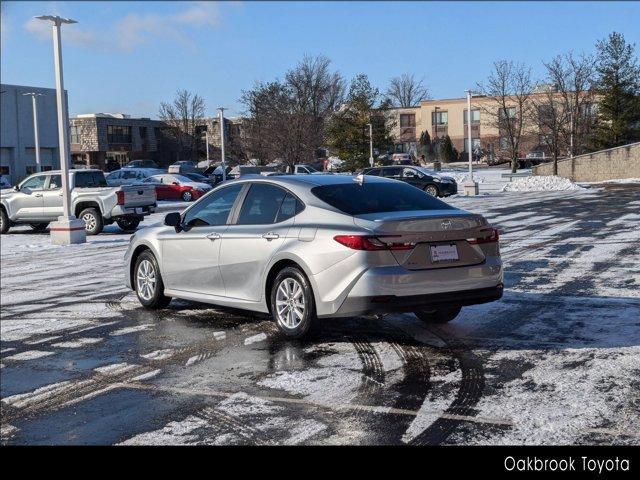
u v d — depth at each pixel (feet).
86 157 289.33
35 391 20.21
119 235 71.92
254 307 25.18
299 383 19.36
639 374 18.58
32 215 76.33
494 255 23.16
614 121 169.07
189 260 27.73
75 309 31.96
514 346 22.02
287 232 23.72
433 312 25.52
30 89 207.00
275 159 170.09
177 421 17.06
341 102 190.90
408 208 23.59
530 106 195.83
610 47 168.25
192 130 298.15
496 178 180.24
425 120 311.88
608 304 27.45
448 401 17.28
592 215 66.54
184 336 25.54
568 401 16.81
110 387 20.15
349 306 21.57
